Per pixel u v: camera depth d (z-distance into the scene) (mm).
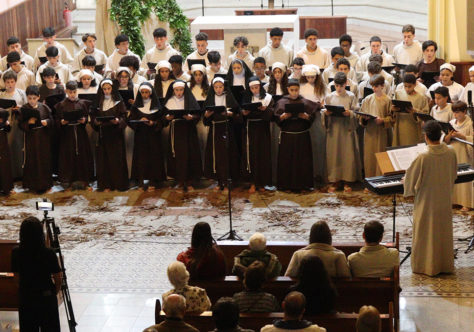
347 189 11719
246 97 11602
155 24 16531
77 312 8023
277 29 13523
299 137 11578
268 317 5875
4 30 17656
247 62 13406
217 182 12469
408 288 8383
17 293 7840
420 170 8422
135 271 9047
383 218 10484
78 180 12180
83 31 20266
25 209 11359
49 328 6789
